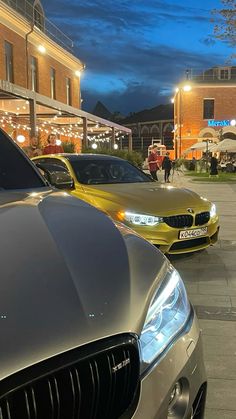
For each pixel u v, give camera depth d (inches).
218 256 278.1
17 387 57.2
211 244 265.9
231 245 307.4
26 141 1058.1
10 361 58.2
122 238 96.3
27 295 68.0
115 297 74.4
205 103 2069.4
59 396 60.5
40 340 61.7
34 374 58.7
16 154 143.4
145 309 76.6
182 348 82.1
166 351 77.9
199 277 235.8
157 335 77.8
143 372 71.9
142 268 86.7
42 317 65.1
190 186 825.5
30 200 111.8
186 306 91.4
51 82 1230.9
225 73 2062.0
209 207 263.0
